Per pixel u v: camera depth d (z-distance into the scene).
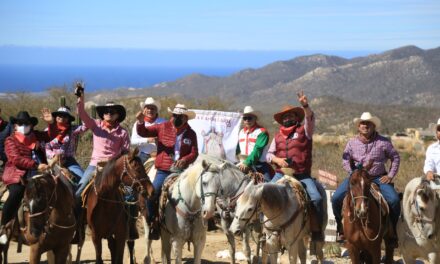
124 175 10.71
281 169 11.69
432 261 10.80
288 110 11.82
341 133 42.41
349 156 11.73
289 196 11.03
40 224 9.98
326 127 59.56
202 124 15.91
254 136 13.50
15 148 10.80
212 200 10.65
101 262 11.27
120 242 11.34
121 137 12.02
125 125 25.16
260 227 12.36
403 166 22.16
